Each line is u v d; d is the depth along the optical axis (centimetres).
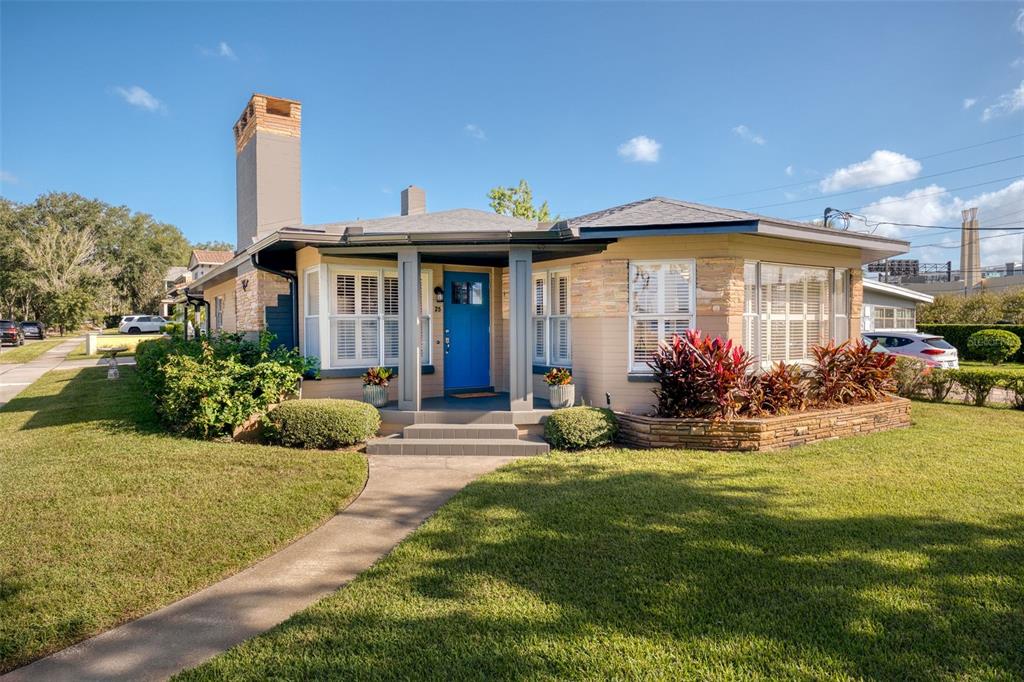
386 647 303
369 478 643
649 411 865
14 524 484
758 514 498
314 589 379
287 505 536
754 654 294
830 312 1034
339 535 477
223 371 811
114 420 948
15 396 1325
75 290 4328
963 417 1002
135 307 5997
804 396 850
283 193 1204
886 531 456
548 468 662
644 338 880
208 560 420
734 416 768
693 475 622
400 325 851
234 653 301
